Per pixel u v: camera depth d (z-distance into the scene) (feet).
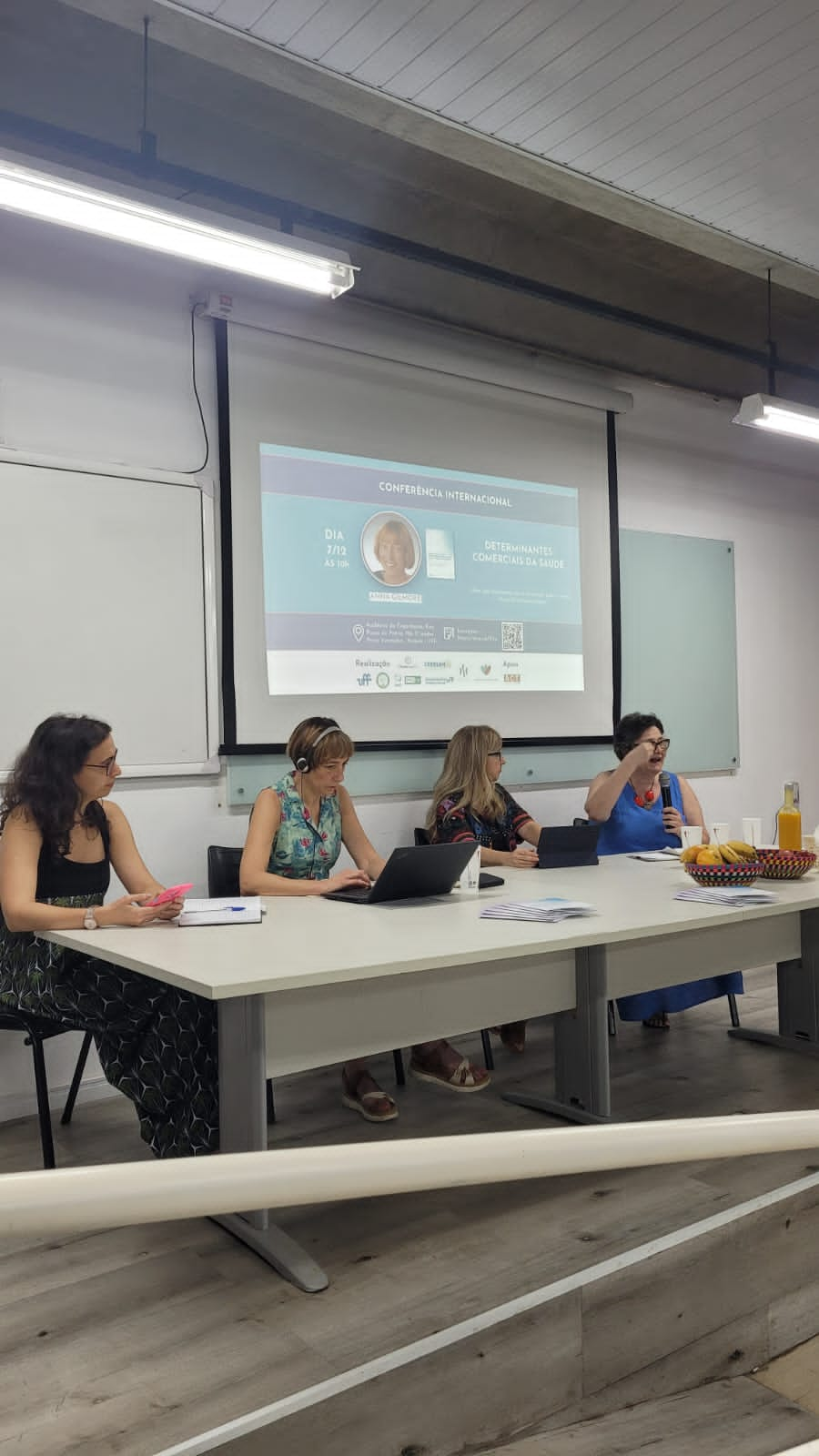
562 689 15.37
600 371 15.62
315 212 11.44
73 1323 6.15
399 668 13.64
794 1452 2.77
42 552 10.68
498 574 14.69
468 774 12.26
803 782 19.29
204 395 12.03
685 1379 6.82
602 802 12.78
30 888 7.97
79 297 11.05
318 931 7.64
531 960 8.73
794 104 9.05
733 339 16.43
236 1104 6.94
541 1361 6.09
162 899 7.81
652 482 16.88
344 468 13.17
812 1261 7.69
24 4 8.50
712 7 7.74
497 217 12.77
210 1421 5.18
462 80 8.68
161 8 7.79
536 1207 7.63
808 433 15.06
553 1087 10.28
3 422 10.53
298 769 9.98
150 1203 2.47
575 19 7.88
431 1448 5.64
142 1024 7.91
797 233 11.62
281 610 12.59
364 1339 5.91
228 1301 6.38
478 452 14.51
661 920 8.10
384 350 13.32
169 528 11.59
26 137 9.29
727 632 17.97
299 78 8.68
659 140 9.65
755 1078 10.50
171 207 8.77
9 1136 9.52
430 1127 9.23
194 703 11.75
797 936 11.24
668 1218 7.35
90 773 8.35
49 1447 5.00
